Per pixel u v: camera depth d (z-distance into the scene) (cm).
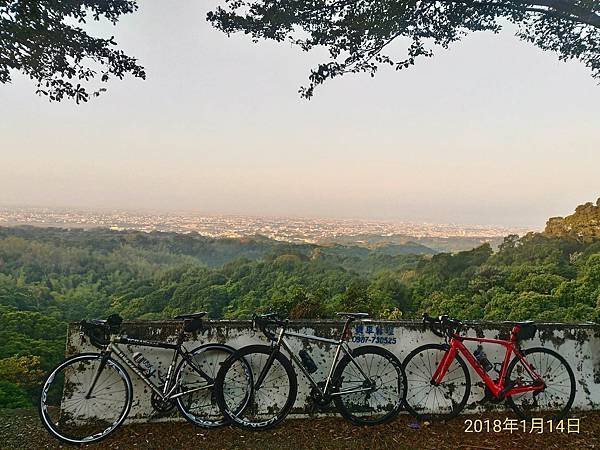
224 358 352
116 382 335
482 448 308
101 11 373
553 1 342
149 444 304
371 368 358
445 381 366
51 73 382
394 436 323
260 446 304
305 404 350
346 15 369
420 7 369
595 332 386
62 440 302
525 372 370
